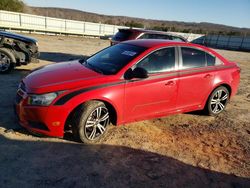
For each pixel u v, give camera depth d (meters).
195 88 5.46
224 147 4.80
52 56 13.07
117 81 4.34
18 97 4.27
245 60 23.89
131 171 3.70
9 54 7.86
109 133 4.73
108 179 3.46
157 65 4.89
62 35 27.23
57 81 4.14
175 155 4.29
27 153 3.82
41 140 4.22
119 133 4.78
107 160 3.89
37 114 3.91
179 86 5.14
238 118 6.36
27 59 8.33
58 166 3.61
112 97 4.25
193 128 5.49
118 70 4.48
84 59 5.52
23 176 3.32
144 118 4.88
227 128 5.67
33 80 4.25
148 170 3.78
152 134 4.94
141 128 5.12
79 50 16.95
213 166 4.11
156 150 4.37
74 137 4.27
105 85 4.22
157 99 4.89
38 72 4.62
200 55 5.62
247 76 13.23
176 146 4.60
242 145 4.95
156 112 5.00
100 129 4.35
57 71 4.58
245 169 4.14
